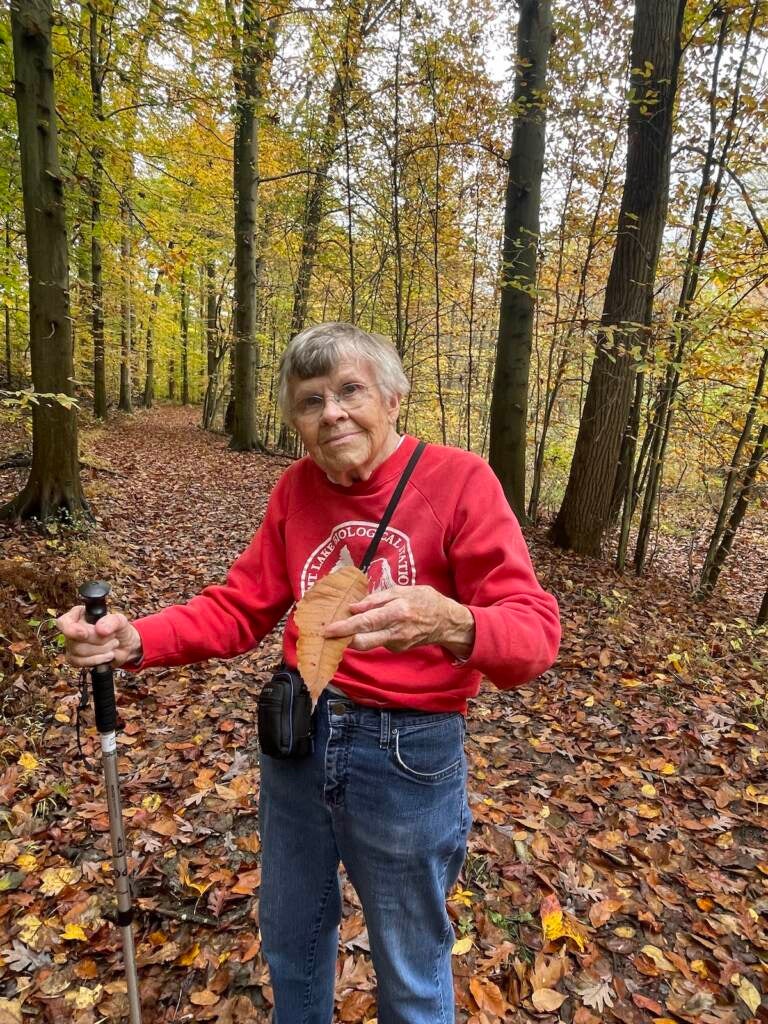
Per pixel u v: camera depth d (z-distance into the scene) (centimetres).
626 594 587
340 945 213
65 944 213
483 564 118
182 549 635
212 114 852
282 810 132
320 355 121
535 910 229
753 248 534
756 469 637
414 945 125
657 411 659
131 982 167
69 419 579
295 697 124
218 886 237
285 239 1258
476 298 912
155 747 324
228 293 1658
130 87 666
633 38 581
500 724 356
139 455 1166
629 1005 196
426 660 119
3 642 376
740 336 539
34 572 452
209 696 375
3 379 1448
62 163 741
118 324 1716
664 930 223
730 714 372
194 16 548
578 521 716
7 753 303
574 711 369
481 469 125
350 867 127
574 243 856
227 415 1747
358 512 127
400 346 789
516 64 675
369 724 119
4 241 870
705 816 283
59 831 261
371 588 121
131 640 133
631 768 317
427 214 777
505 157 737
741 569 911
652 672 420
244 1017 189
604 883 243
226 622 141
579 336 611
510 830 267
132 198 1049
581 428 709
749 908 232
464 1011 192
